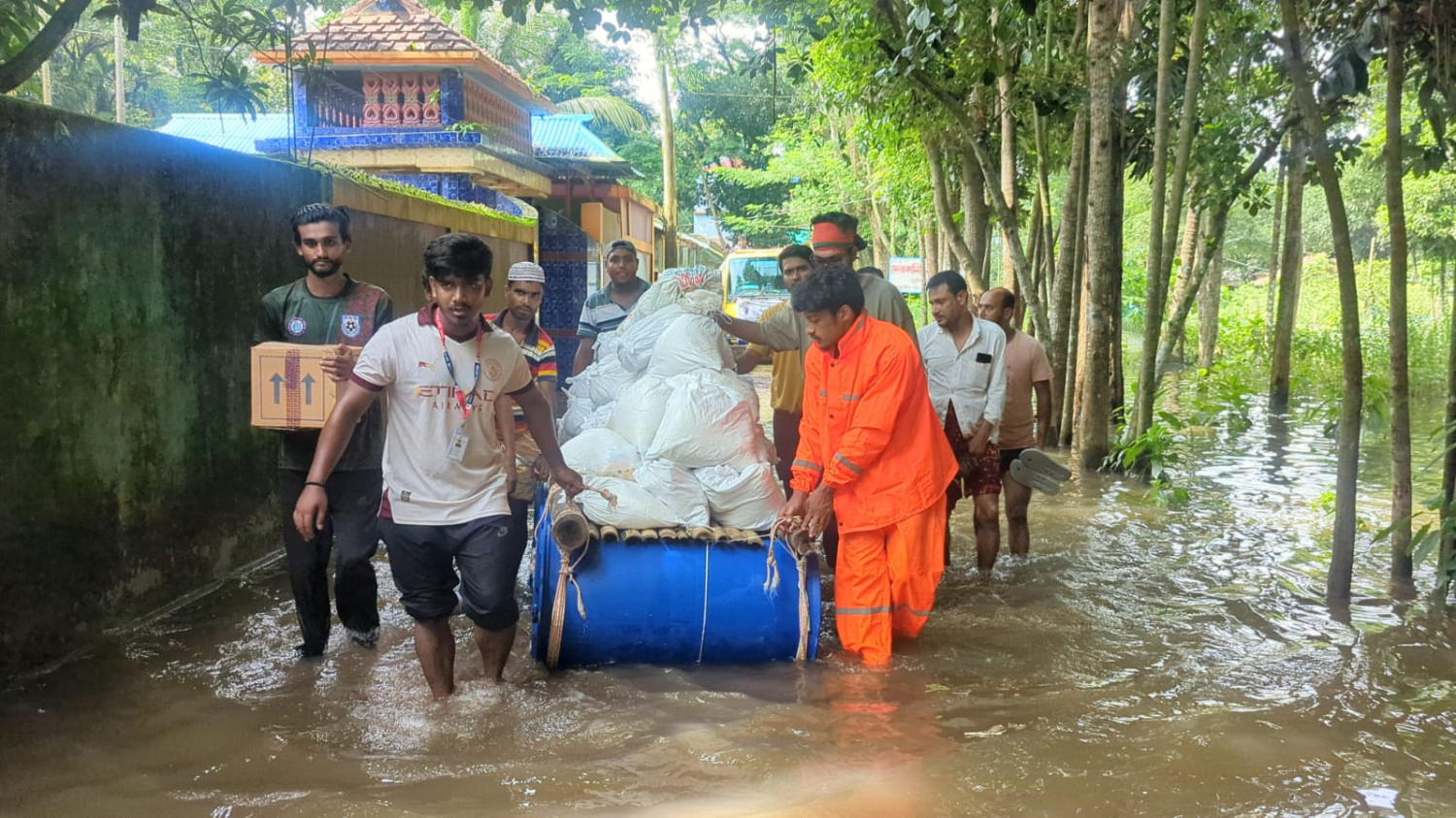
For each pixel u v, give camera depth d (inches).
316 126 547.5
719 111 1393.9
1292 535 283.3
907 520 186.5
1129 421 374.0
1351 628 202.5
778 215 1603.1
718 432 197.8
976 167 524.1
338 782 135.6
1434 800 131.7
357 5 579.5
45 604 179.5
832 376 186.2
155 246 213.0
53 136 181.5
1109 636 198.7
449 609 165.0
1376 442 457.4
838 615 189.8
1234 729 153.3
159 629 201.6
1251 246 1733.5
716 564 180.4
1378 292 1344.7
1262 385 703.7
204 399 231.9
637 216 962.7
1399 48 222.7
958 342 243.4
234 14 274.5
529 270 233.3
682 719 157.4
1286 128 415.5
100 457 194.5
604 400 242.5
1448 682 172.9
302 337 183.2
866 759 143.2
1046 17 410.0
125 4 236.2
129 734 151.4
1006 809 128.7
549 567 177.3
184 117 738.8
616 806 128.9
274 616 210.8
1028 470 251.6
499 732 152.3
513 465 168.7
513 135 649.0
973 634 200.1
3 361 168.7
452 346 158.2
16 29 224.5
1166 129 334.3
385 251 336.2
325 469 158.4
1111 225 379.9
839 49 436.5
